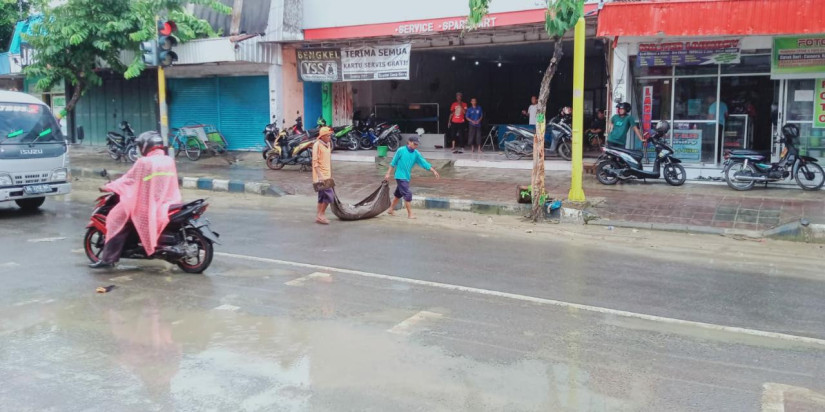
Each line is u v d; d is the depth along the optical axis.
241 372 4.81
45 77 19.41
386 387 4.55
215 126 22.33
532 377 4.73
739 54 14.13
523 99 28.22
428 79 24.20
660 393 4.48
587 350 5.29
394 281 7.36
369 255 8.71
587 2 15.51
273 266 8.06
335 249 9.08
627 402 4.34
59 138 11.98
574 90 11.47
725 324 5.98
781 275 7.84
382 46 18.70
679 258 8.72
